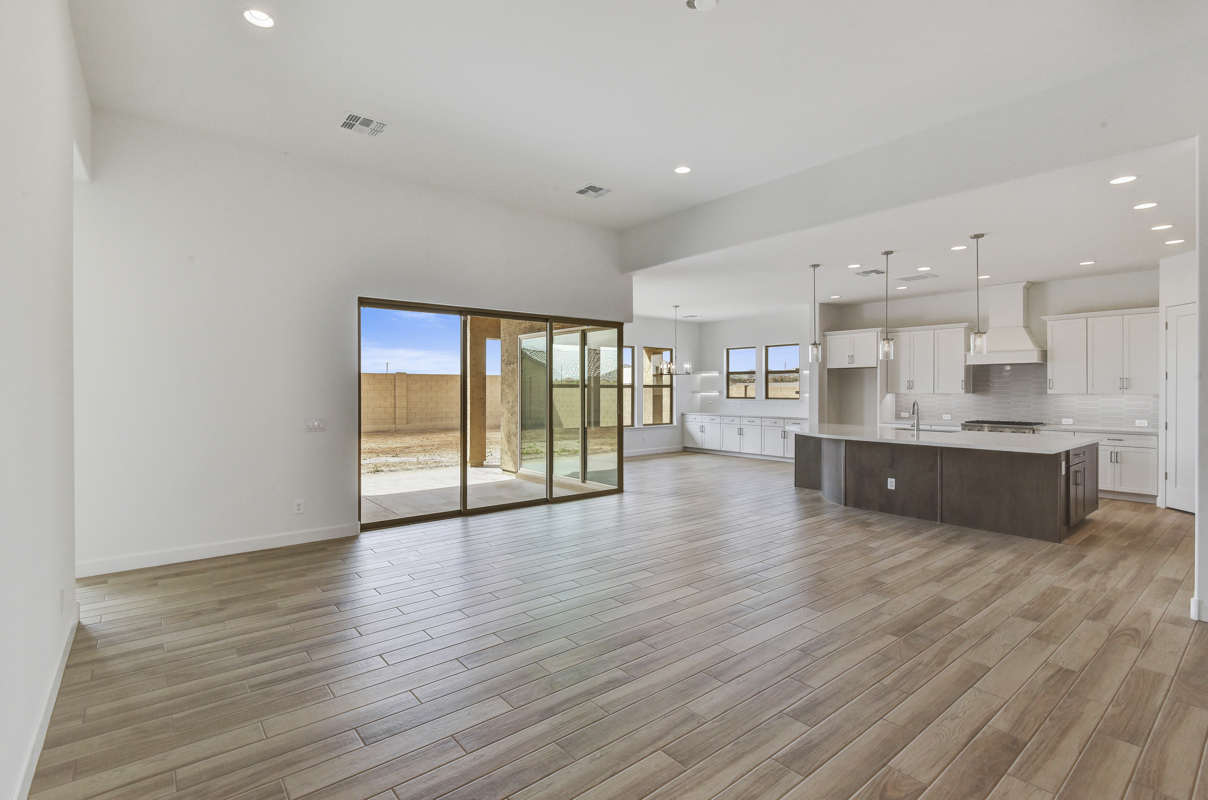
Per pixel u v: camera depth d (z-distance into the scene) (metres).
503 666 2.75
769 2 2.90
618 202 6.07
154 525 4.26
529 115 4.12
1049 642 3.00
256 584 3.87
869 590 3.76
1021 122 3.87
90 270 4.02
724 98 3.88
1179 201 4.41
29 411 2.05
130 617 3.32
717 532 5.30
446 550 4.70
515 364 6.43
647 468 9.70
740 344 11.89
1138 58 3.39
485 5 2.94
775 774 1.98
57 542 2.63
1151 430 6.71
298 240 4.85
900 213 4.70
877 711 2.37
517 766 2.02
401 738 2.19
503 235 6.12
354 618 3.31
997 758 2.06
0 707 1.60
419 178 5.36
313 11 2.98
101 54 3.38
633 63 3.47
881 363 9.04
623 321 7.23
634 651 2.90
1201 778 1.96
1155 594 3.69
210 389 4.46
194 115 4.15
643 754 2.09
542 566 4.28
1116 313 6.93
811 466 7.59
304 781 1.94
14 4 1.84
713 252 6.07
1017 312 7.73
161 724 2.27
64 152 2.88
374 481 5.42
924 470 5.82
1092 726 2.26
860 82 3.67
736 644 2.97
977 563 4.35
